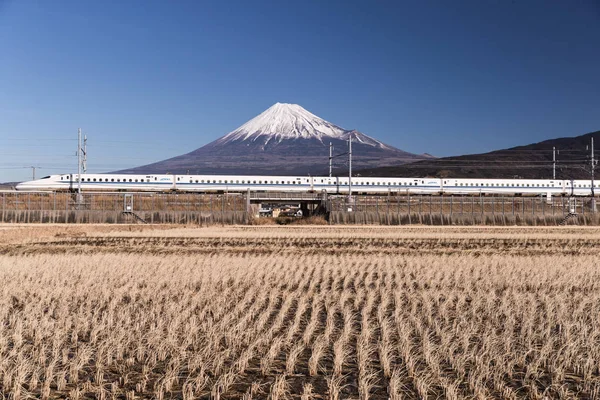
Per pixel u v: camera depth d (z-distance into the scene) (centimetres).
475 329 1683
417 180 11444
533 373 1331
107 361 1392
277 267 3019
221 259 3441
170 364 1346
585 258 3662
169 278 2641
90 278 2588
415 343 1571
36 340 1541
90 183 10069
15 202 7944
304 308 1955
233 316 1808
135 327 1659
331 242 4969
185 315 1788
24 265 3011
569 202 8400
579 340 1538
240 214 7894
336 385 1205
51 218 7512
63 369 1354
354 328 1756
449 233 6103
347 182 11081
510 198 8856
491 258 3612
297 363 1425
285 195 8675
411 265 3225
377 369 1378
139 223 7512
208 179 10575
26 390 1226
